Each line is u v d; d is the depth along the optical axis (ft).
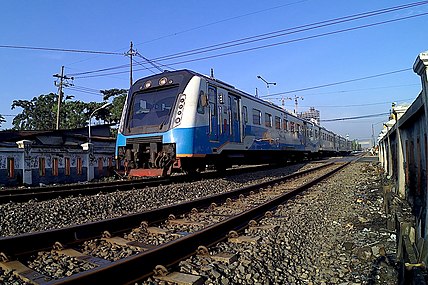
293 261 14.49
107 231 17.10
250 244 15.92
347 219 22.85
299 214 23.36
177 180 41.88
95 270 10.71
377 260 14.66
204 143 36.76
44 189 36.60
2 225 19.52
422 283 11.34
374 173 59.31
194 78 36.73
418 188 22.94
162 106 37.01
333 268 13.76
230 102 44.21
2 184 48.32
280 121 65.10
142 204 27.55
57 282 9.75
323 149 116.37
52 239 15.74
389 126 43.73
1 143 53.72
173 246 13.70
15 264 12.87
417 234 15.48
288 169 67.56
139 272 11.89
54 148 56.54
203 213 23.39
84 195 30.91
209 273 12.25
